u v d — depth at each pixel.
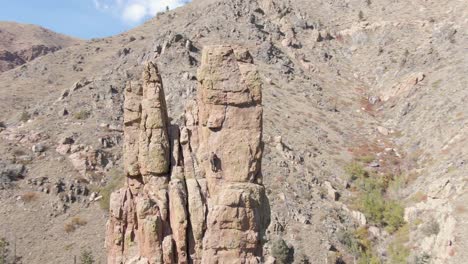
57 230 84.62
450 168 92.25
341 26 181.62
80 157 100.38
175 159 23.92
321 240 81.25
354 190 96.81
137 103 25.06
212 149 22.78
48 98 136.25
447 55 138.12
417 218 85.69
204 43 147.62
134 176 24.56
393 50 157.75
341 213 89.12
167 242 22.45
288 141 107.69
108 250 24.78
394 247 82.12
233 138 22.75
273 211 84.94
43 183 93.75
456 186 85.00
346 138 116.69
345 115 129.38
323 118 124.12
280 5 186.75
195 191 22.56
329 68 157.00
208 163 22.86
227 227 21.98
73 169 98.44
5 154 100.25
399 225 87.12
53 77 172.62
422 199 89.38
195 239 22.22
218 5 179.12
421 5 179.00
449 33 147.12
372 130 121.56
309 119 121.00
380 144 114.88
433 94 123.38
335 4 197.50
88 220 86.94
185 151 23.95
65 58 189.62
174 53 132.62
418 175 98.81
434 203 85.75
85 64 182.75
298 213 85.75
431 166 98.19
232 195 22.05
